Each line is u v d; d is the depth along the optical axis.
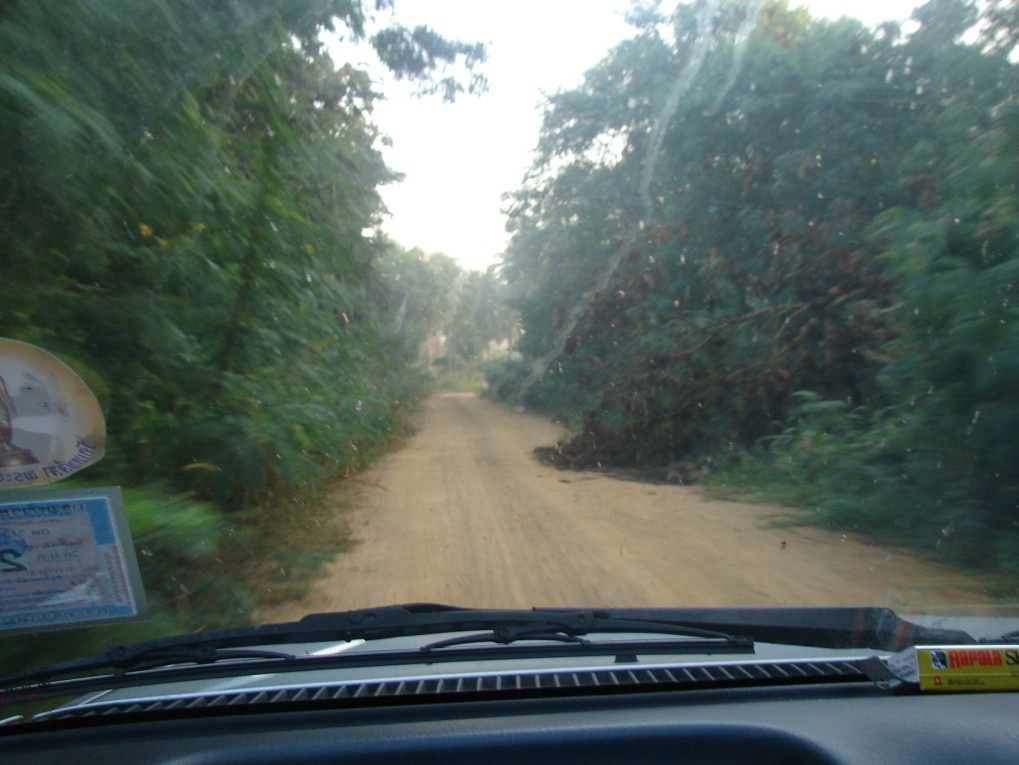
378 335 16.44
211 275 6.68
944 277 6.92
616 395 13.70
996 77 8.35
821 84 12.78
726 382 12.13
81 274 5.62
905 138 11.87
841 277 11.12
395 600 5.69
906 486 7.62
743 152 14.30
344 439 10.27
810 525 8.12
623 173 17.38
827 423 10.17
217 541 6.08
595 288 16.14
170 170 5.69
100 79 5.03
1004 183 6.99
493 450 16.42
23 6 4.54
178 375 6.45
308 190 8.58
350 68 10.79
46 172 4.47
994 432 6.54
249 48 6.59
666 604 5.48
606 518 8.77
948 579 5.89
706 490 10.52
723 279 13.33
